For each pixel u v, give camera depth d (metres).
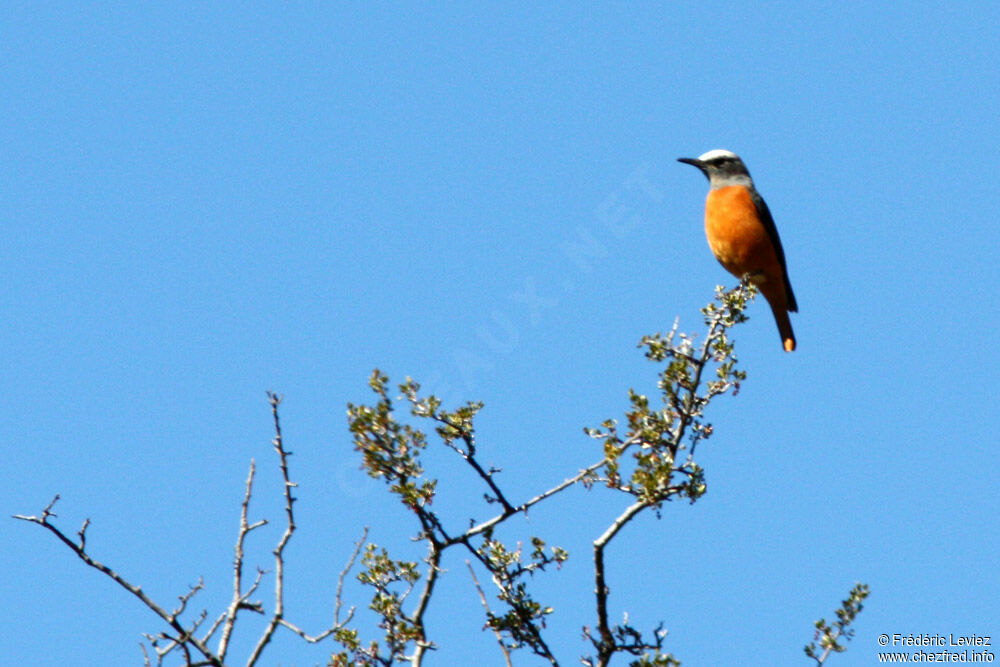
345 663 11.80
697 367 11.76
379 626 12.02
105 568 9.69
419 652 11.69
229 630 9.97
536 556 12.19
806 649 12.09
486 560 12.18
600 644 11.88
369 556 12.55
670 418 11.85
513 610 12.16
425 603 11.91
